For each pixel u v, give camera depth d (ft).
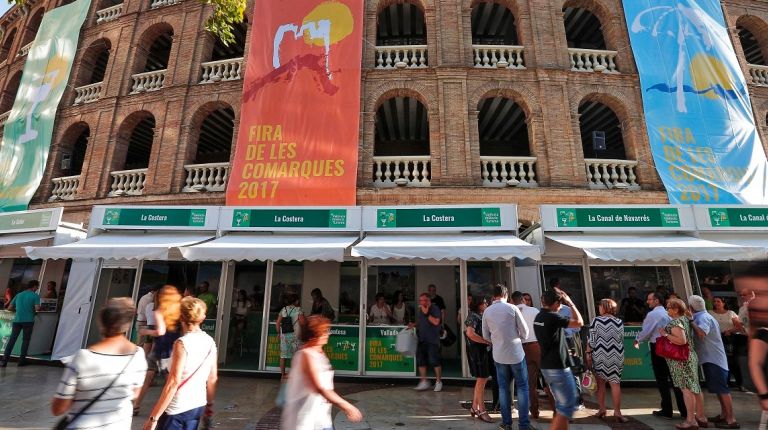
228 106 42.63
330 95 38.19
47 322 34.32
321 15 40.63
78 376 8.85
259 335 36.70
